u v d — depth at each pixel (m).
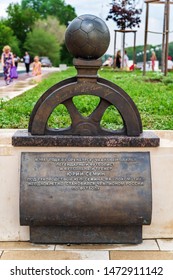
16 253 3.48
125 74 21.70
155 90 11.44
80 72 3.61
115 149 3.64
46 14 82.38
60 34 74.00
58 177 3.54
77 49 3.55
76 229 3.62
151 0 16.89
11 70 19.75
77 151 3.63
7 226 3.70
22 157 3.57
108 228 3.63
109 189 3.53
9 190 3.67
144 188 3.54
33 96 10.89
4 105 8.17
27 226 3.68
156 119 6.57
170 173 3.69
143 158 3.60
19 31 74.88
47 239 3.63
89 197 3.51
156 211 3.72
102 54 3.61
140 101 8.86
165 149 3.67
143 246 3.61
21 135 3.66
